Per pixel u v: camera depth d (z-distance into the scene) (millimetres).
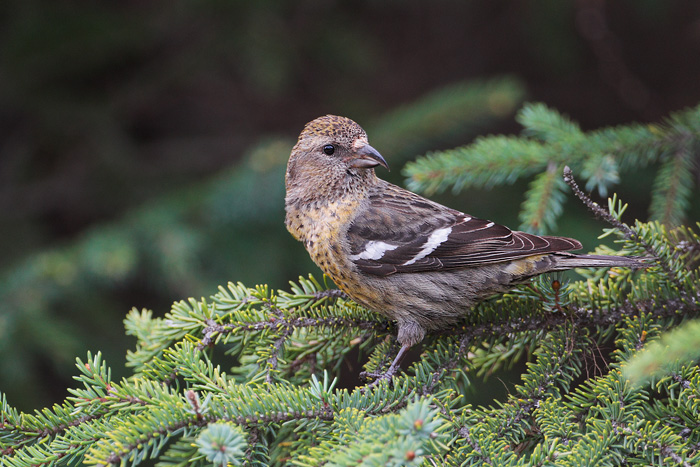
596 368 6488
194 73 13109
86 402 5734
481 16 16234
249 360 7008
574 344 6617
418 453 4539
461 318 7699
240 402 5656
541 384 6375
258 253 11516
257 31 12328
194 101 15508
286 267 11727
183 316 7066
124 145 13461
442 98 11758
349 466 4684
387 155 11727
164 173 13711
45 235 12938
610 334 7000
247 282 11305
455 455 5520
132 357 7031
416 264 7586
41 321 10312
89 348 11195
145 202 12992
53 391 12742
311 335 7363
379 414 6016
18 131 13742
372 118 13805
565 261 7184
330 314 7340
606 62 14938
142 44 12750
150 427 5312
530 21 13875
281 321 7035
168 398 5703
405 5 15180
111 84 13352
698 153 8875
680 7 15562
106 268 10383
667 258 6805
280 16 12562
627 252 7094
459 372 7098
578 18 13781
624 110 15641
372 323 7797
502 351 7469
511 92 11656
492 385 11797
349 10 13547
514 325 7301
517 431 6016
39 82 12914
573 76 15609
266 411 5684
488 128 15328
